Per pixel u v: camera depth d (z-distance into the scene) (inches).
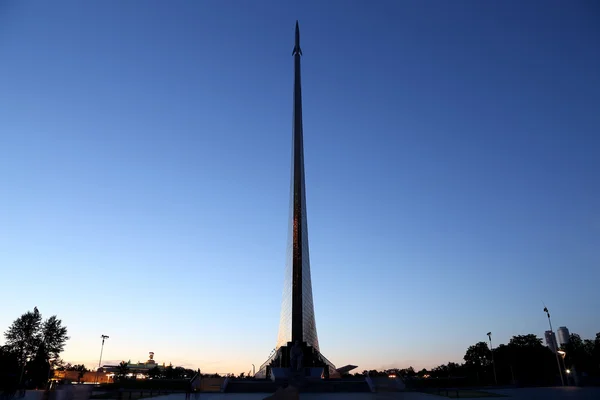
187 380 2982.3
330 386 2541.8
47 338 3969.0
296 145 3811.5
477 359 4426.7
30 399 1728.6
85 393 930.7
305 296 3373.5
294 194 3614.7
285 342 3408.0
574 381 3213.6
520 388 2620.6
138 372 5059.1
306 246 3555.6
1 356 3531.0
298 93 4089.6
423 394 2118.6
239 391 2564.0
